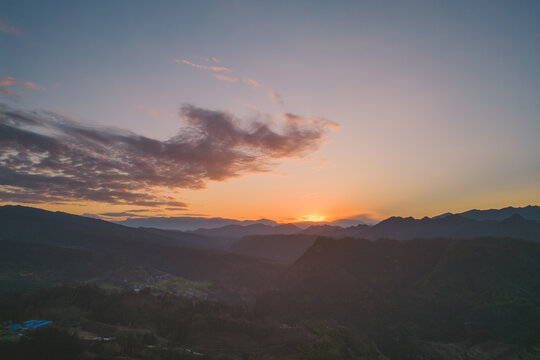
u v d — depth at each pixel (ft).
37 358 319.27
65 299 527.40
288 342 458.91
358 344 505.25
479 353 510.99
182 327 473.26
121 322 472.03
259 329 486.79
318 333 509.76
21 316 444.96
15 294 527.40
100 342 368.27
